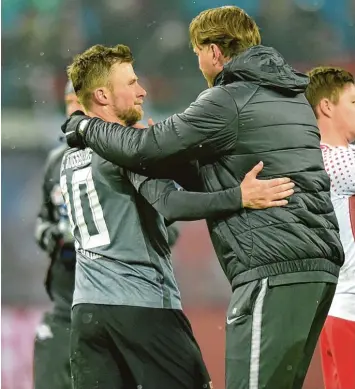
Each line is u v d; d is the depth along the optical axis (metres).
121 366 11.91
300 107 11.27
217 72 11.76
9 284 37.75
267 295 10.68
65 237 17.72
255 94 11.04
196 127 10.81
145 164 11.05
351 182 13.41
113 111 12.29
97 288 11.84
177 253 37.78
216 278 37.53
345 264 13.43
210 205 10.88
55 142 43.09
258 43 11.92
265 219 10.76
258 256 10.73
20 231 40.06
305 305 10.67
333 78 14.04
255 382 10.62
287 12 45.56
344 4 45.44
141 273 11.77
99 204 11.94
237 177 11.02
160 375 11.74
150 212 11.93
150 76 44.78
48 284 17.97
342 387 13.46
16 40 45.22
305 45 45.69
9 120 43.34
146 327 11.68
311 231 10.77
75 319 12.02
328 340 13.72
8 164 41.91
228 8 11.80
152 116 44.00
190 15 45.50
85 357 11.95
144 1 45.56
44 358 17.70
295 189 10.87
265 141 10.93
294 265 10.66
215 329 33.34
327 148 13.72
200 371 11.98
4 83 44.25
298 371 11.16
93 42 45.75
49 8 45.62
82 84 12.34
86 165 12.12
